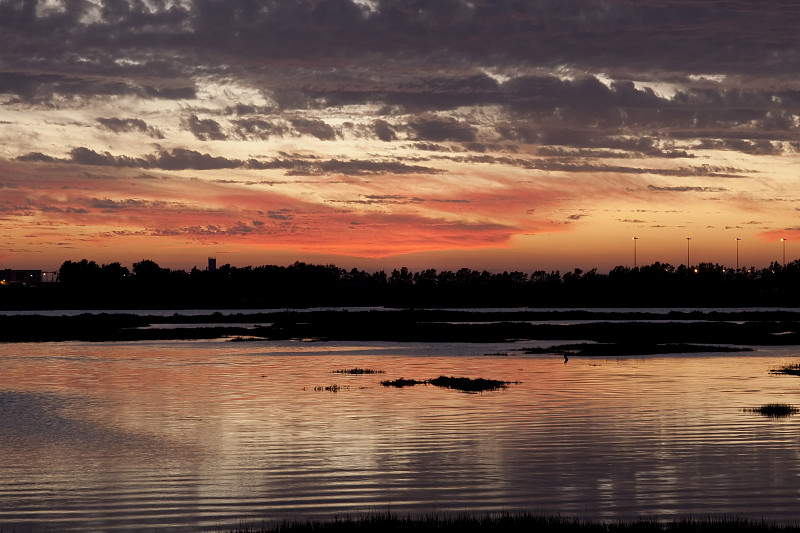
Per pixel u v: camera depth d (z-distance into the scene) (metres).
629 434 31.50
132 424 34.62
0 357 71.62
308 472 25.56
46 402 41.78
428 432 32.19
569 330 105.25
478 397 42.72
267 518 20.80
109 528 20.05
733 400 41.03
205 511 21.45
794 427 32.84
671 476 24.69
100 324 129.12
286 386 48.25
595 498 22.39
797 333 100.31
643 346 78.25
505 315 163.75
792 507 21.38
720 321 137.38
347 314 165.75
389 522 19.14
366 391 45.53
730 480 24.14
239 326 126.56
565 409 38.16
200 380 51.91
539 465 26.27
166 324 135.12
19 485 24.14
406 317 154.50
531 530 18.30
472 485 23.89
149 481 24.56
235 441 30.56
